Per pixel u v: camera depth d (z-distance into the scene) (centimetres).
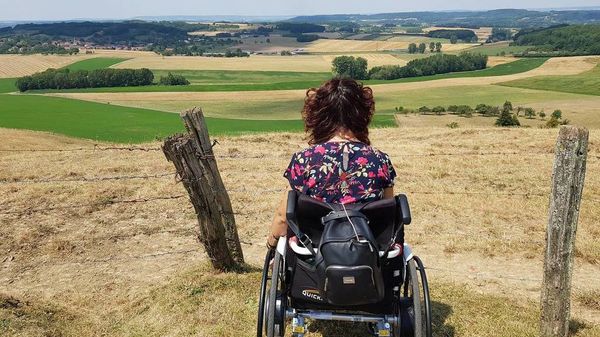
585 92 12019
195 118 543
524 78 14675
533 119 8556
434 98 11725
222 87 13250
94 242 758
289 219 323
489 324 493
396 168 1230
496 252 721
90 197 952
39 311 512
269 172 1198
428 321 356
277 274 351
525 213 880
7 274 659
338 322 485
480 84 13825
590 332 487
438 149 1533
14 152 1555
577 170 436
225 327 489
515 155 1383
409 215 319
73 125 6669
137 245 752
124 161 1334
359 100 348
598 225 820
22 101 9500
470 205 921
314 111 350
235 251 619
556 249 453
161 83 14762
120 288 610
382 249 327
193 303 537
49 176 1148
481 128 2008
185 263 686
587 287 609
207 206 568
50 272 665
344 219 309
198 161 551
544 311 469
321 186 331
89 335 487
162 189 1009
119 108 8969
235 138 1730
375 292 296
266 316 365
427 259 703
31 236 770
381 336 344
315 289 333
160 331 491
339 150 335
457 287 581
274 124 7125
